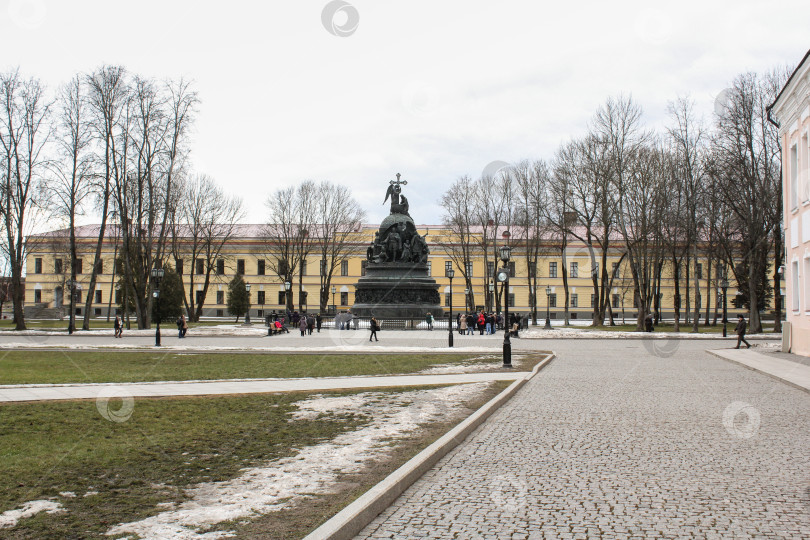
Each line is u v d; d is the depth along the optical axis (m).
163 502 7.59
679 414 14.03
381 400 15.80
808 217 29.81
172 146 48.97
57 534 6.50
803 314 30.48
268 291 97.75
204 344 37.62
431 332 53.16
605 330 54.28
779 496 7.95
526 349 34.66
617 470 9.21
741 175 49.03
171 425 12.50
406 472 8.49
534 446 10.80
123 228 50.25
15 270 50.28
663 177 52.81
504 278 24.97
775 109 34.59
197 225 73.12
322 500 7.57
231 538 6.30
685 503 7.66
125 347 34.00
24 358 27.47
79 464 9.43
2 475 8.83
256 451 10.30
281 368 23.92
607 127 53.44
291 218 77.25
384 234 61.56
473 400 15.71
